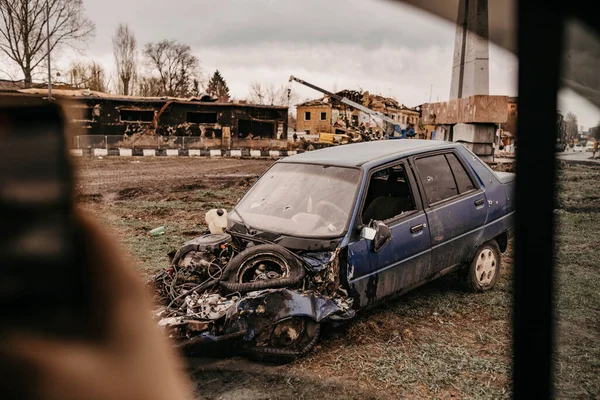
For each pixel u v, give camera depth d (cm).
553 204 185
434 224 478
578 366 355
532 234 191
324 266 402
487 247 541
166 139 3102
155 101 3431
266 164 2486
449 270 502
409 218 462
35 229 62
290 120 7162
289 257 403
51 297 65
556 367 351
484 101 1427
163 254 714
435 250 479
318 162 502
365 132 3300
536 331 201
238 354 392
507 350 400
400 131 2700
